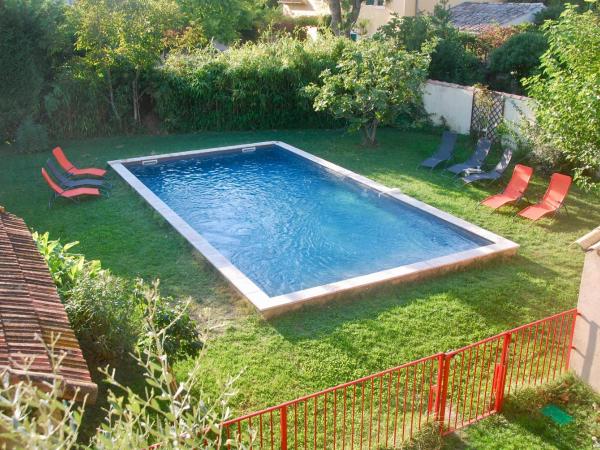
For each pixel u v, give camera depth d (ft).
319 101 64.59
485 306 33.96
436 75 77.51
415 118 73.15
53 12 64.34
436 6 81.76
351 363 28.55
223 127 73.92
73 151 63.87
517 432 24.25
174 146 66.80
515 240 42.78
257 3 131.03
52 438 10.50
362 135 68.49
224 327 31.32
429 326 31.86
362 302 34.27
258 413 19.39
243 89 72.28
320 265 40.45
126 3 64.64
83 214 46.83
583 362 27.17
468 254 39.01
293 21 133.28
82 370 17.57
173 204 51.57
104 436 11.38
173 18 68.23
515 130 61.87
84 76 65.87
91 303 26.16
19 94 63.57
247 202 52.29
